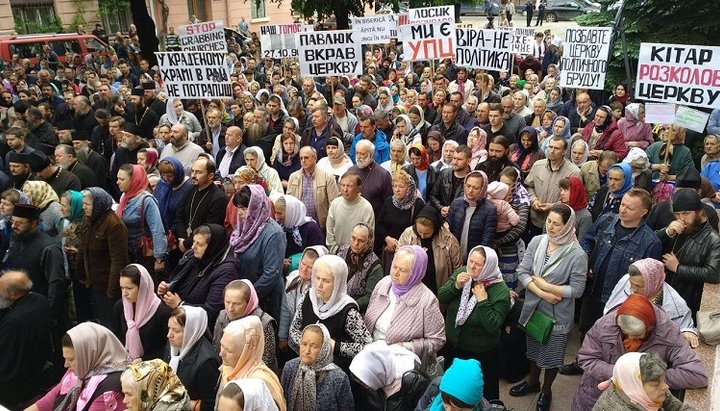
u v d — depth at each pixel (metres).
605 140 9.09
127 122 10.62
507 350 5.61
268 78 17.38
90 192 5.57
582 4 36.03
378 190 6.84
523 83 15.01
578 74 9.62
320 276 4.41
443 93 10.52
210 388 4.13
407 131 8.89
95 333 3.94
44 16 27.33
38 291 5.80
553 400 5.44
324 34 10.27
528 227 6.96
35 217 5.73
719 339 4.41
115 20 29.95
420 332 4.55
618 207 6.16
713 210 5.49
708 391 3.97
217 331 4.57
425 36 11.34
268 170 7.32
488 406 3.45
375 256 5.21
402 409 3.90
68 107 11.66
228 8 33.81
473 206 5.95
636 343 3.84
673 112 7.03
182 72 9.22
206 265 5.09
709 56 6.76
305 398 3.94
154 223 6.16
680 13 11.78
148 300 4.68
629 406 3.31
